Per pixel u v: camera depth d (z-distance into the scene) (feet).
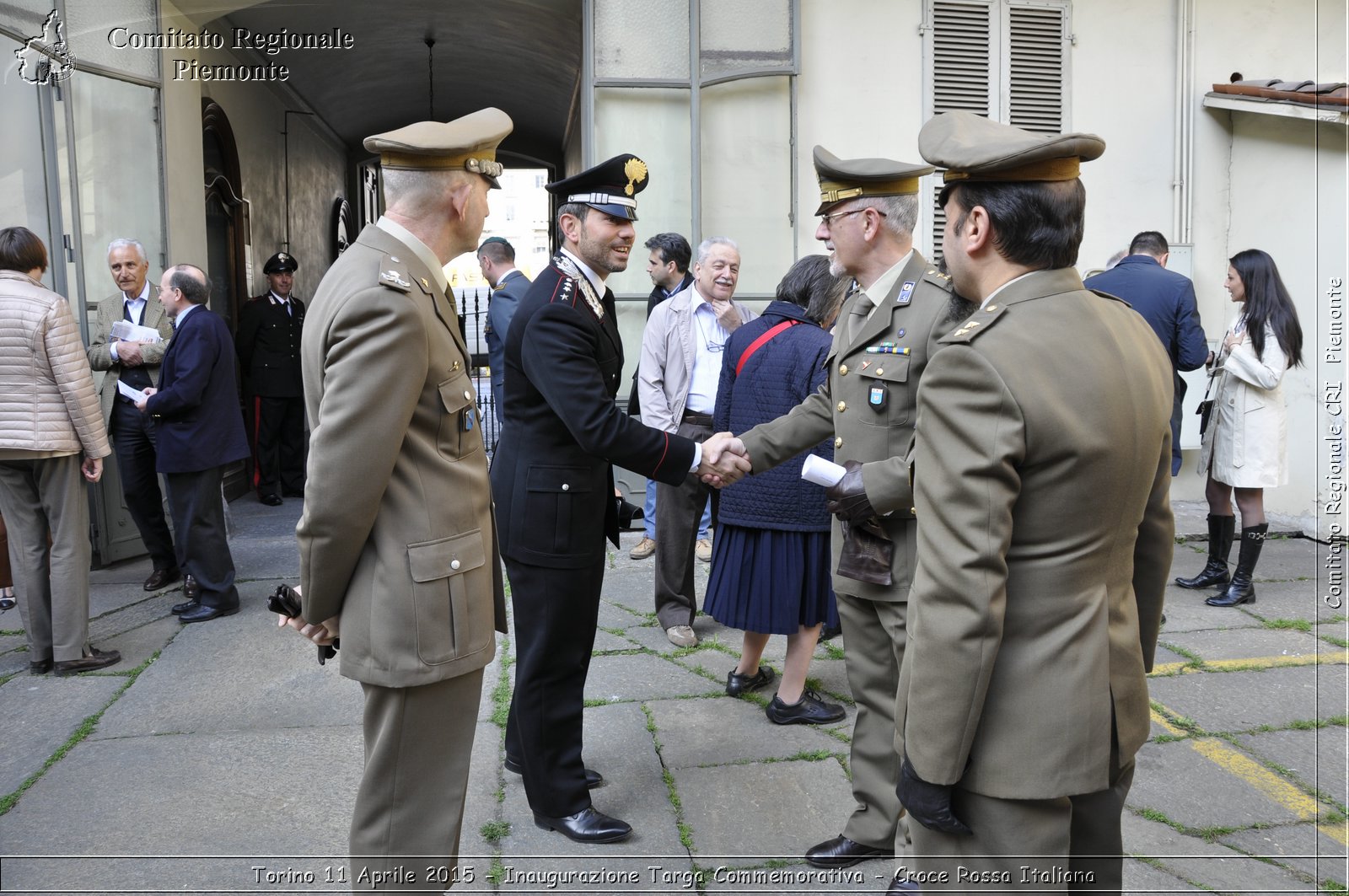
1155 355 5.28
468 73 32.12
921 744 4.89
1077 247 5.13
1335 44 22.17
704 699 11.96
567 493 8.39
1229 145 22.11
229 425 15.12
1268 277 15.26
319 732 11.10
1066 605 4.81
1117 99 21.91
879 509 7.09
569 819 8.77
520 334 8.25
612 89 19.97
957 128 5.42
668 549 13.83
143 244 19.72
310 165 34.22
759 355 10.83
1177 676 12.71
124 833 8.94
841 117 21.06
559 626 8.49
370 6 24.48
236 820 9.17
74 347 12.49
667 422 15.21
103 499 18.24
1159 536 5.47
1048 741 4.75
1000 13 21.34
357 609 6.39
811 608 10.74
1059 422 4.61
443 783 6.64
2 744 10.84
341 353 5.98
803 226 21.26
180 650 13.79
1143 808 9.39
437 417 6.49
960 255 5.31
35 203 17.40
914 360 7.26
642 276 20.33
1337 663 13.04
